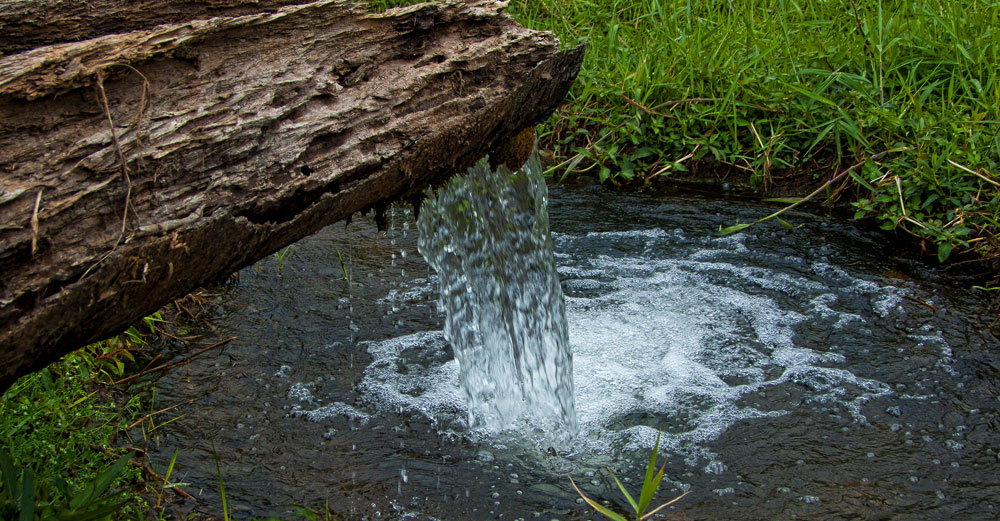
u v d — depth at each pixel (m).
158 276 1.65
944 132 3.98
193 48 1.79
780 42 4.76
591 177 4.62
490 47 2.11
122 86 1.71
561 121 4.75
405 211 4.24
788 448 2.55
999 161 3.85
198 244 1.68
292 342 3.11
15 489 1.81
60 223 1.56
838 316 3.31
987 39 4.34
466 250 2.72
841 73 4.25
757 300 3.46
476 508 2.29
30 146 1.59
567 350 2.89
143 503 2.21
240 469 2.43
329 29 1.97
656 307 3.44
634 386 2.92
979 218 3.72
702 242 3.96
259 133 1.79
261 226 1.78
